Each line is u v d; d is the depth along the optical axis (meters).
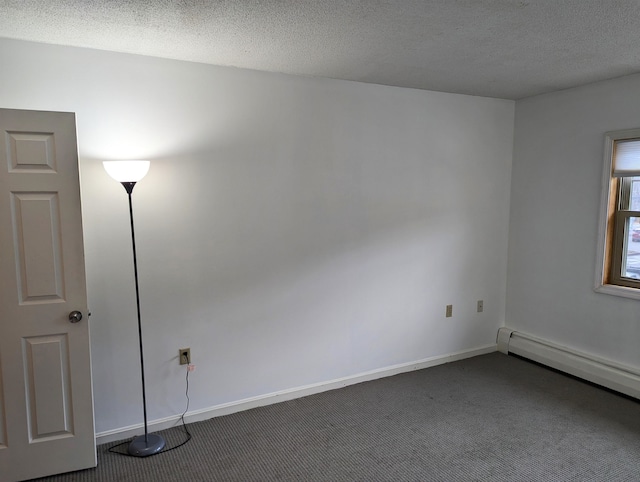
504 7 2.01
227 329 3.05
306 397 3.34
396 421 2.97
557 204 3.79
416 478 2.37
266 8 2.01
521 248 4.13
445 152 3.82
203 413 3.00
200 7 1.99
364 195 3.48
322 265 3.36
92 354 2.67
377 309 3.64
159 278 2.81
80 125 2.55
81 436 2.45
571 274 3.71
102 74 2.57
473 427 2.89
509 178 4.18
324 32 2.32
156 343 2.84
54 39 2.39
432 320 3.93
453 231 3.94
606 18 2.13
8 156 2.22
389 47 2.57
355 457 2.56
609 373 3.40
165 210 2.80
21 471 2.37
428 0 1.93
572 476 2.39
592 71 3.11
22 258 2.29
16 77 2.40
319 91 3.23
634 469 2.45
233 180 2.98
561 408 3.15
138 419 2.82
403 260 3.72
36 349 2.34
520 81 3.39
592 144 3.49
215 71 2.87
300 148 3.19
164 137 2.76
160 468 2.47
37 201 2.28
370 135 3.46
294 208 3.21
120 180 2.45
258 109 3.02
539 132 3.90
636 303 3.28
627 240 3.40
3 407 2.31
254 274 3.11
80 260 2.38
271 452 2.62
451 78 3.28
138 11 2.03
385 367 3.73
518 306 4.19
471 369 3.87
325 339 3.43
